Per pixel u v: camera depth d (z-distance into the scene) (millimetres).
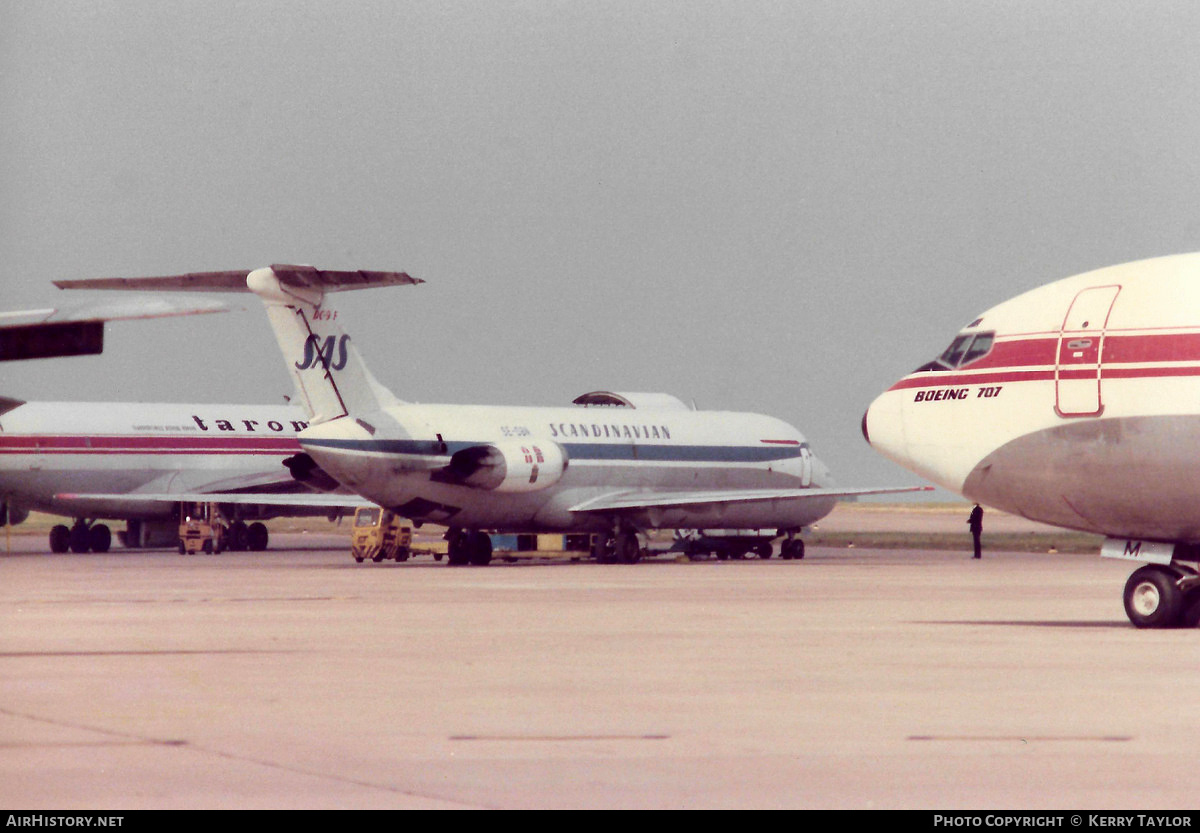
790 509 160500
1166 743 36500
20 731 38500
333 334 127312
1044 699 44250
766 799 29938
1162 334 64812
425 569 134500
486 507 138250
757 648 59500
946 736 37594
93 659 55750
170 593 96188
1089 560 156250
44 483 162125
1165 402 64062
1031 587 103375
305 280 119750
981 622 72188
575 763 33969
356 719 40562
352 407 129250
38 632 66938
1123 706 42812
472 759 34500
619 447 149375
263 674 50938
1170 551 67812
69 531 180625
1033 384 68125
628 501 144625
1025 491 69312
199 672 51562
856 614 77500
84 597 92000
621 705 43188
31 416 161625
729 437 159250
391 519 151750
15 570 129875
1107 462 65875
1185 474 64062
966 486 71312
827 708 42500
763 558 167875
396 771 33000
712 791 30766
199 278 119375
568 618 74875
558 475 140375
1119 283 66938
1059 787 31062
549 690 46562
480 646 60531
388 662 54562
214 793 30500
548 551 153875
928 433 71875
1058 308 68375
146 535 191375
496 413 141625
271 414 179750
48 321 23656
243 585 106000
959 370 71188
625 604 85438
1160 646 59781
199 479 171375
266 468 176000
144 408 170375
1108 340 66125
